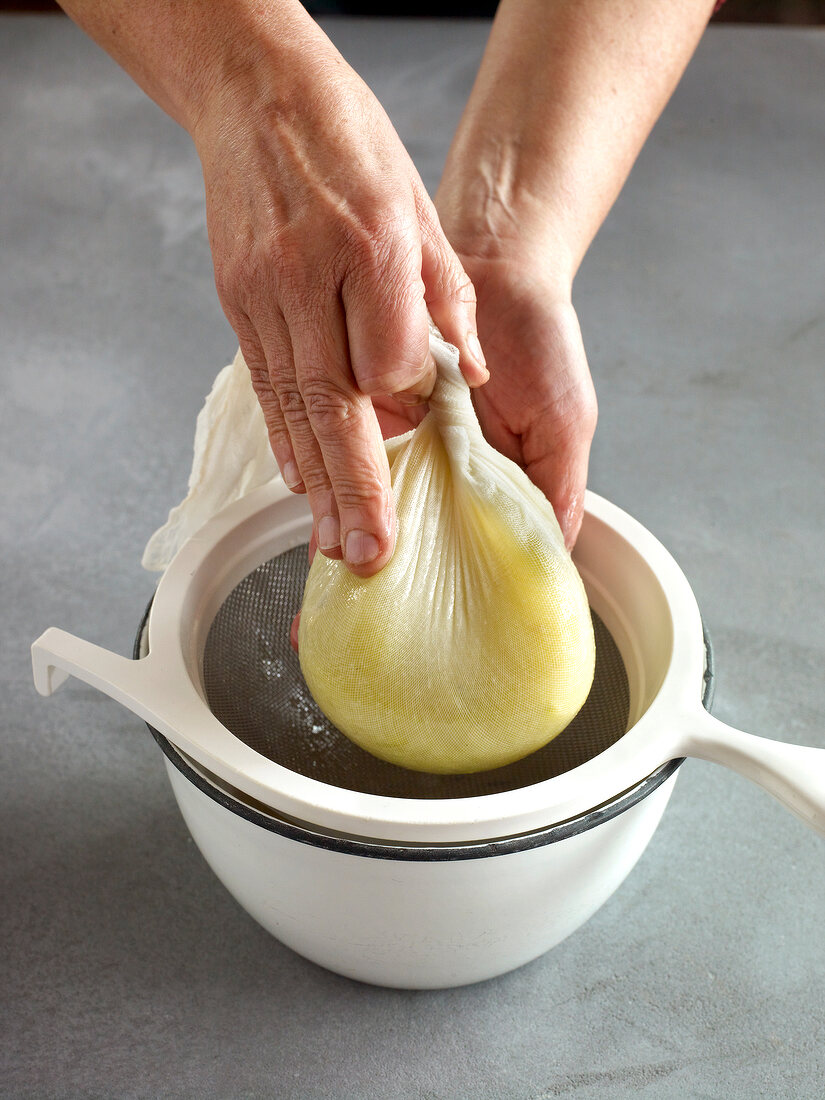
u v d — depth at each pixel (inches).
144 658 15.6
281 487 19.1
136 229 37.7
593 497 19.1
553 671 15.6
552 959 18.1
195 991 17.4
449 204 20.6
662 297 34.5
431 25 50.2
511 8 21.9
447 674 15.6
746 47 48.7
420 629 15.7
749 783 21.0
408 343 13.5
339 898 14.6
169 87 15.4
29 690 22.3
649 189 39.8
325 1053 16.7
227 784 14.6
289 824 13.8
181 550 17.7
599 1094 16.2
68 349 32.0
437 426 16.7
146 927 18.3
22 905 18.5
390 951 15.5
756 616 23.9
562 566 16.2
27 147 42.1
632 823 15.0
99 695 22.4
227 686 17.9
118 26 15.6
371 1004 17.4
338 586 16.1
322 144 13.7
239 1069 16.4
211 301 34.3
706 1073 16.4
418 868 13.8
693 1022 17.1
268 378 15.0
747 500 27.0
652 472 27.7
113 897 18.7
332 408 13.9
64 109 44.7
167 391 30.5
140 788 20.6
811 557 25.4
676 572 17.3
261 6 14.4
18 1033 16.7
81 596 24.2
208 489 20.9
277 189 13.7
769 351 32.4
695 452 28.5
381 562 15.1
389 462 17.5
